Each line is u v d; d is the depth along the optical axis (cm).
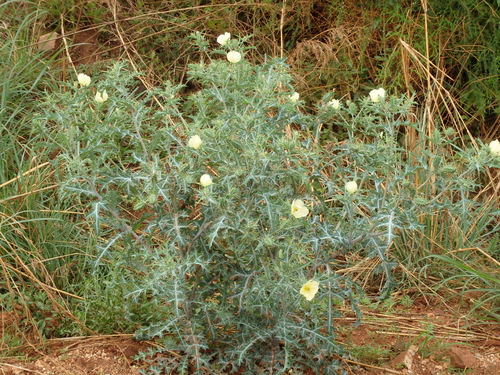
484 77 389
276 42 425
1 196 301
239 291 223
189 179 213
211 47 427
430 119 341
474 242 337
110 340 264
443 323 292
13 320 271
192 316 240
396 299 311
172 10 411
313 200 243
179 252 226
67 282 288
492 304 304
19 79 360
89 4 418
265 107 231
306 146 247
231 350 234
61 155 224
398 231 324
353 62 411
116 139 245
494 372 257
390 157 234
